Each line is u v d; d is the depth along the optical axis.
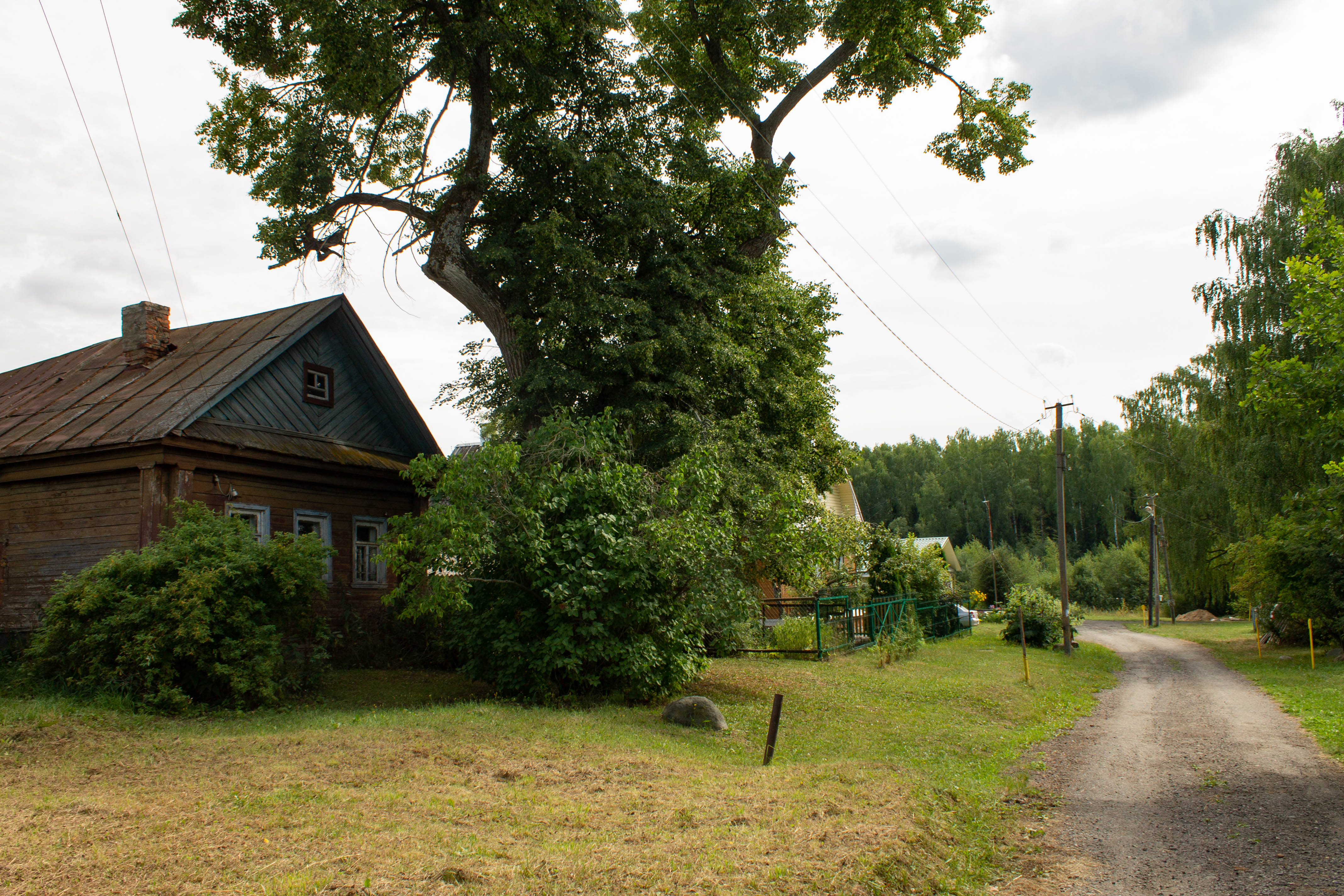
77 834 5.40
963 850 6.43
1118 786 8.91
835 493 43.78
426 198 18.33
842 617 23.02
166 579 11.15
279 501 16.55
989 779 8.97
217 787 6.72
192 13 16.08
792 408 22.34
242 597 11.22
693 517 12.44
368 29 15.34
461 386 19.91
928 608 31.00
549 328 16.77
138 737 8.71
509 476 12.59
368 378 19.25
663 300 17.83
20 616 15.01
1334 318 10.64
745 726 11.39
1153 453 37.44
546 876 4.99
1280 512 25.95
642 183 17.28
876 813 6.64
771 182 19.23
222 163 17.88
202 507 12.39
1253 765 9.99
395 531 12.58
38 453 14.52
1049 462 93.44
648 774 7.81
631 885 4.94
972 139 22.08
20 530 15.29
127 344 18.11
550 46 18.52
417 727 9.43
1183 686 18.88
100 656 10.59
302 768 7.39
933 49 21.28
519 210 18.06
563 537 12.05
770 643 21.73
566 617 11.95
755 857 5.46
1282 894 5.70
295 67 17.53
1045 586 64.75
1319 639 26.27
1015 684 17.14
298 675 12.59
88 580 10.97
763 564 15.06
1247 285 26.94
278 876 4.81
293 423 17.16
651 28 20.45
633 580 11.77
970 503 96.25
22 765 7.41
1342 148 24.84
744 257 19.39
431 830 5.75
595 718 10.77
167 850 5.17
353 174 17.58
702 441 17.02
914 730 11.75
